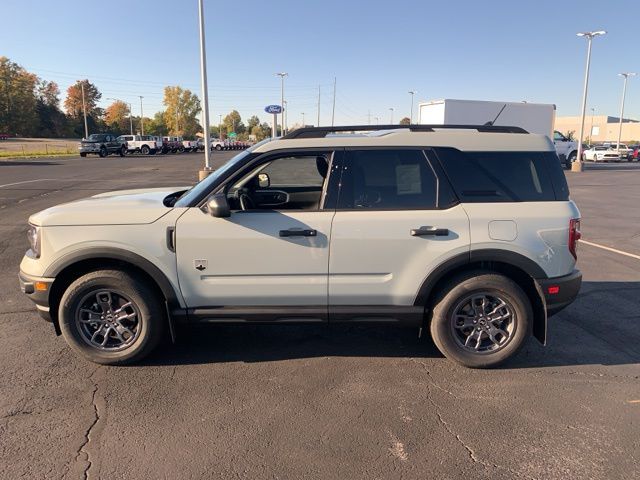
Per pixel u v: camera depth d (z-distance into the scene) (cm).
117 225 379
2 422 319
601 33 2956
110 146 4494
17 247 796
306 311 392
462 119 2717
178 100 10750
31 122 10012
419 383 378
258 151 394
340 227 380
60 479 266
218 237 379
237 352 432
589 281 652
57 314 398
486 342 406
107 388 366
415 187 391
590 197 1680
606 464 282
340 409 340
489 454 291
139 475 270
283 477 270
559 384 377
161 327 397
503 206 387
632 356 428
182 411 335
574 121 11912
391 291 390
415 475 273
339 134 414
